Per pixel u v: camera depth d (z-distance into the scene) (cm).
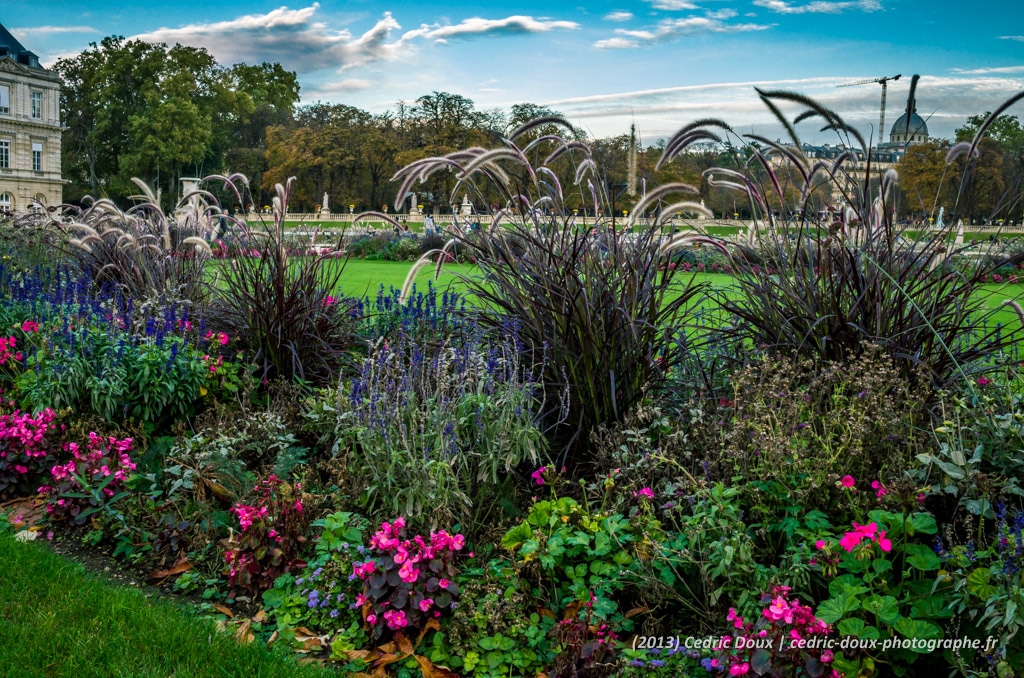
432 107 6519
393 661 302
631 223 429
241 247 600
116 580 370
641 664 279
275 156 6788
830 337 404
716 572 283
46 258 869
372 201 6881
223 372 522
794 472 317
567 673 280
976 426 329
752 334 434
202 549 379
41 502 455
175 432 499
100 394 497
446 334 536
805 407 355
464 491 378
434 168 441
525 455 388
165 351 510
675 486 342
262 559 354
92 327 548
